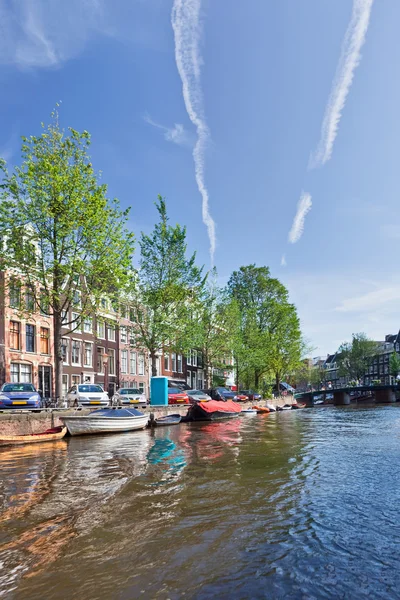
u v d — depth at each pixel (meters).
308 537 6.27
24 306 25.45
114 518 7.14
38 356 34.44
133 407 25.33
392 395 73.62
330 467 11.45
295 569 5.27
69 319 38.28
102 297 26.25
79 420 19.84
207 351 44.91
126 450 15.30
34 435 17.50
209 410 31.47
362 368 99.69
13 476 10.69
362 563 5.43
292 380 86.00
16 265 24.42
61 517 7.24
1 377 30.80
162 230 35.03
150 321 33.97
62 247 24.14
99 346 43.44
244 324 52.31
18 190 24.23
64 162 25.39
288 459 12.89
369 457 13.09
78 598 4.62
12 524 6.92
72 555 5.68
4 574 5.17
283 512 7.43
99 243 24.56
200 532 6.48
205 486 9.34
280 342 55.47
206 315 42.06
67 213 24.41
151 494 8.69
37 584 4.92
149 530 6.57
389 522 6.89
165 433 21.88
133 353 49.44
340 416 36.84
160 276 34.97
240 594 4.69
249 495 8.55
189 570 5.24
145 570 5.23
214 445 16.69
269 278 56.56
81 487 9.41
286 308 54.62
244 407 43.19
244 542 6.09
